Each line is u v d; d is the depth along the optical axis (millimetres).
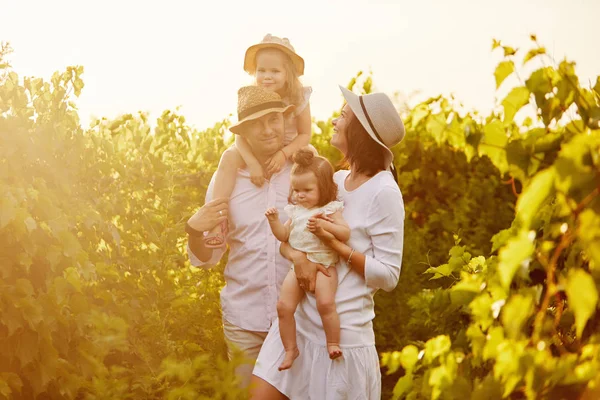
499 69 1981
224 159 3955
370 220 3191
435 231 6941
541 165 1927
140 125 4965
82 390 3094
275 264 3773
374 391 3248
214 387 2537
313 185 3240
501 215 6934
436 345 1997
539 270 2018
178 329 3973
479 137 2029
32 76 3844
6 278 3043
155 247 4176
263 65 4113
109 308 3510
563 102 1916
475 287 2219
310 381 3191
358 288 3195
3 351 2930
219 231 3846
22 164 3354
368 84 6641
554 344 1939
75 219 3605
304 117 4117
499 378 1696
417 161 6992
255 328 3791
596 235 1560
